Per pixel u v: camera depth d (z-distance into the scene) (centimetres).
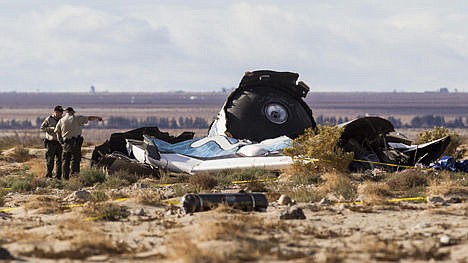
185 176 5641
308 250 2730
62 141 5675
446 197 4153
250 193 3769
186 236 2916
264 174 5469
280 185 4934
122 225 3384
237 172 5553
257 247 2752
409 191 4422
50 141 5806
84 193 4400
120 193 4553
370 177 5144
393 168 5744
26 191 5112
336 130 5569
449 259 2580
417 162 5975
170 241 2858
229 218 3350
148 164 5919
